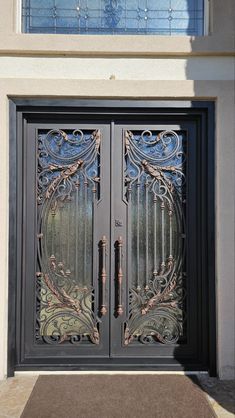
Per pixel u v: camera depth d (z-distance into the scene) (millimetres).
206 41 3465
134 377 3434
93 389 3197
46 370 3514
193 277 3611
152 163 3635
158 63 3508
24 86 3449
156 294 3625
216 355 3469
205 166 3566
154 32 3641
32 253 3588
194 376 3465
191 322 3592
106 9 3645
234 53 3482
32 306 3576
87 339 3602
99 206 3607
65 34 3520
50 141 3619
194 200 3627
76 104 3496
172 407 2924
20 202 3555
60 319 3604
